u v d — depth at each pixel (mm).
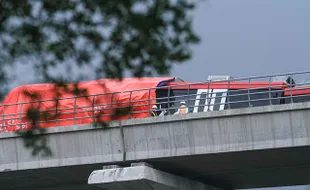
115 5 25359
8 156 89938
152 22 25172
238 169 89188
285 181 98375
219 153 78812
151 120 81688
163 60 25766
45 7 25844
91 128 84250
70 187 101875
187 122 79938
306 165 86312
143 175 81312
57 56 25812
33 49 25734
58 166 87312
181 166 86625
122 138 83625
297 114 74500
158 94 99000
